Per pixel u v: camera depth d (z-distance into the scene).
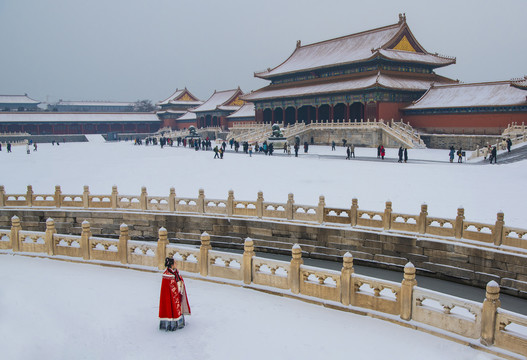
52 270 17.56
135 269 17.86
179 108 173.00
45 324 12.11
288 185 34.88
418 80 88.38
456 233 20.50
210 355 10.95
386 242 22.03
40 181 40.44
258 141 87.50
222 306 14.05
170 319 12.12
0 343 10.80
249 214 26.19
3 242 20.64
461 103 74.00
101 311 13.41
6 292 13.97
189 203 29.25
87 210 29.27
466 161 53.22
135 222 28.39
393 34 90.00
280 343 11.61
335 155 64.81
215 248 26.52
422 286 19.92
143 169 48.88
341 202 27.88
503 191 29.84
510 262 18.62
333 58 96.69
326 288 14.27
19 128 149.38
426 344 11.52
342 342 11.67
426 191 30.56
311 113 105.31
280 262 15.20
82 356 10.82
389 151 68.44
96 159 64.62
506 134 62.38
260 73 110.00
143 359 10.74
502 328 10.93
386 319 12.99
